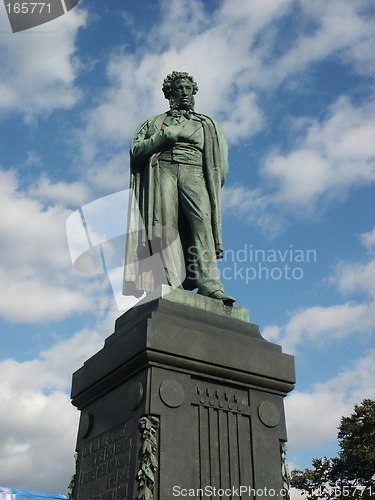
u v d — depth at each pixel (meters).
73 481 8.92
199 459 7.70
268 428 8.47
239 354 8.64
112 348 8.76
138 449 7.50
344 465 33.69
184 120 10.88
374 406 33.75
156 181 10.24
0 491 18.64
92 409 9.09
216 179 10.41
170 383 7.93
